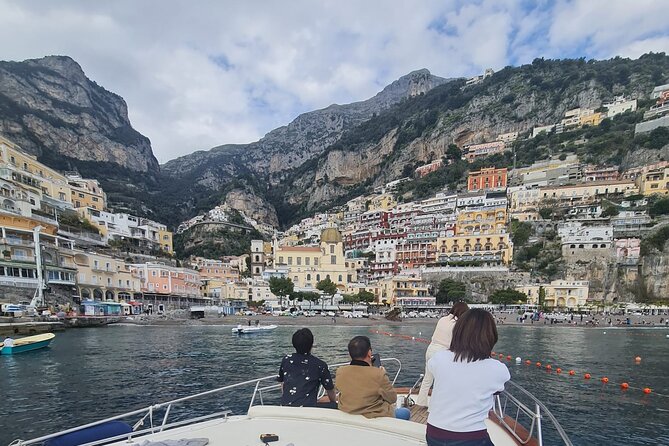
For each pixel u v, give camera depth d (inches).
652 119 5708.7
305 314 3708.2
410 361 1255.5
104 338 1839.3
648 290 3919.8
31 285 2282.2
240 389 829.8
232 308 3821.4
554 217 4955.7
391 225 6210.6
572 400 820.0
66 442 191.2
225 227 7135.8
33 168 3398.1
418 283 4355.3
